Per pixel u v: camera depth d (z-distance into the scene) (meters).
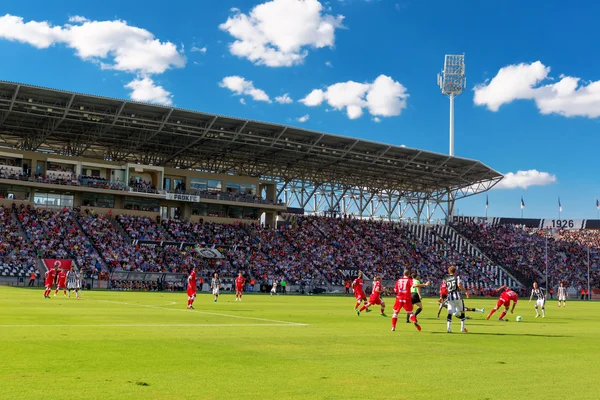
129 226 84.62
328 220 106.31
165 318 26.72
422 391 11.12
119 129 79.31
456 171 104.12
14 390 10.38
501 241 116.12
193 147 88.25
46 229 76.94
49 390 10.46
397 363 14.44
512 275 105.06
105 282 70.56
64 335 18.20
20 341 16.44
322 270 89.62
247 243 91.06
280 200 101.62
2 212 77.31
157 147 87.81
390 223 112.56
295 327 23.84
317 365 13.84
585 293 103.12
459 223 118.81
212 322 25.23
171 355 14.72
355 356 15.47
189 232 88.88
